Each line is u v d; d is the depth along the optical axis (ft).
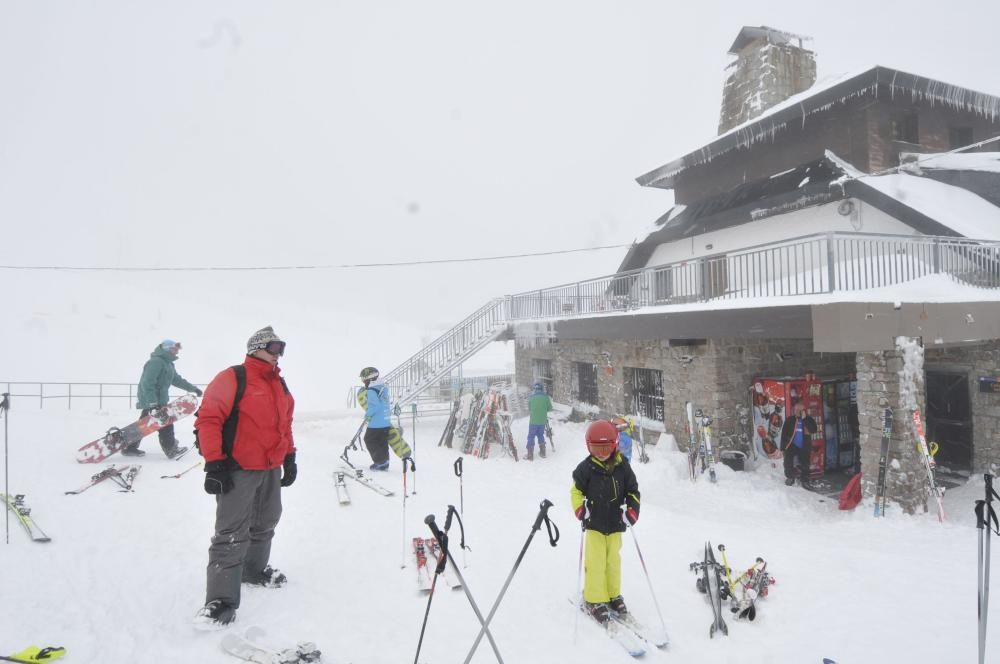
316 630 14.10
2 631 13.25
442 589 16.79
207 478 13.79
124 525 20.98
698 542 21.50
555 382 59.06
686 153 58.34
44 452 31.65
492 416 42.27
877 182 39.81
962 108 47.19
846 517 29.01
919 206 36.88
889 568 19.42
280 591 16.15
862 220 41.50
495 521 23.62
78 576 16.53
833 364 41.83
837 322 25.88
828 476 37.24
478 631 14.52
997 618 15.97
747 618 15.72
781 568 19.27
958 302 29.30
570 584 17.53
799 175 46.24
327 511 24.02
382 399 32.65
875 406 28.68
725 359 38.06
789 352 40.16
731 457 36.73
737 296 34.65
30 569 16.74
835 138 45.78
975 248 33.37
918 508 27.91
